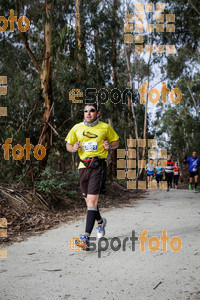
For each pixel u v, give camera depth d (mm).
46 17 7949
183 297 2287
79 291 2459
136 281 2631
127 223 5336
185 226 4949
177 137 35469
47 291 2469
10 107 8375
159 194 12195
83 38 12273
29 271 2943
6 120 7883
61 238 4281
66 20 8312
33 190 6551
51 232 4680
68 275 2820
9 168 7078
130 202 9266
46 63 7965
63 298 2336
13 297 2363
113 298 2312
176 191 13492
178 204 8297
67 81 10289
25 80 9805
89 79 11203
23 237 4371
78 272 2895
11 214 5359
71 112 9594
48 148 7793
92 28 12875
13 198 5906
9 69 10766
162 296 2316
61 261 3244
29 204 6004
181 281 2594
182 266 2971
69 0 8742
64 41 7703
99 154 3834
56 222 5457
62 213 6270
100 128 3855
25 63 11250
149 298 2291
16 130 7902
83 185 3895
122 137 19203
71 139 3973
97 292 2432
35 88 10078
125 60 21391
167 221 5469
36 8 9188
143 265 3043
